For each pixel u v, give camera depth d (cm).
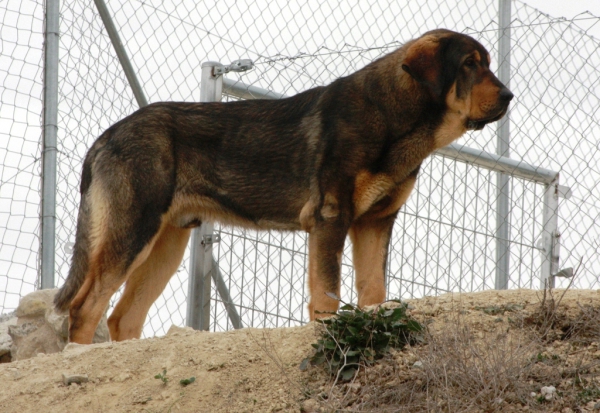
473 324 658
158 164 912
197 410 613
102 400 638
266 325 988
